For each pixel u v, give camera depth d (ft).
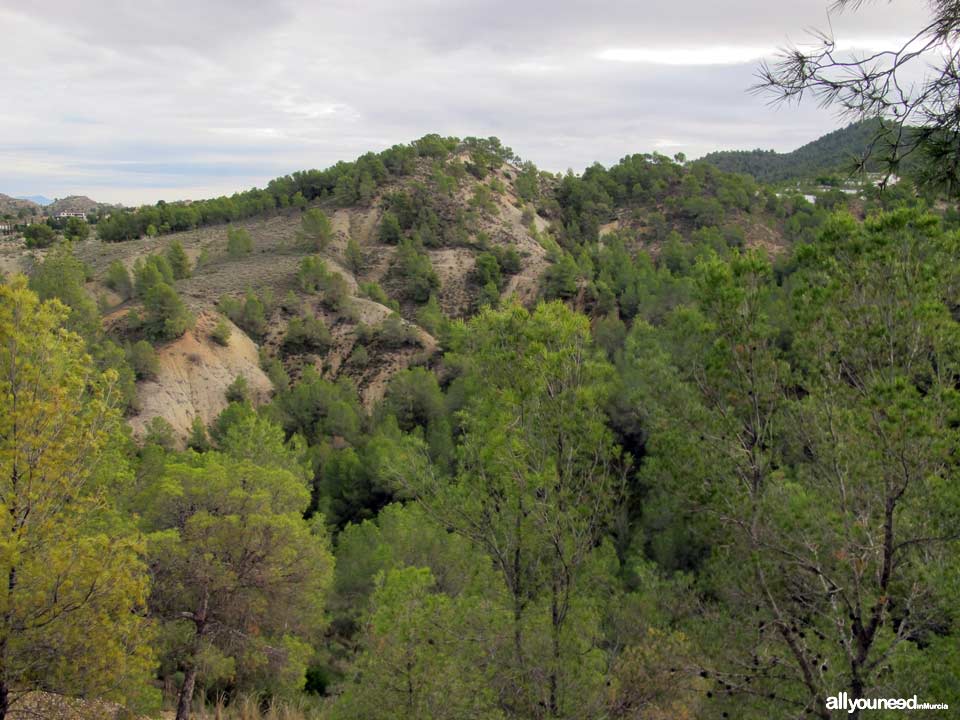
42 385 30.17
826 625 24.49
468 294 262.47
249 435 77.87
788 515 23.70
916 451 20.33
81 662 28.30
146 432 162.09
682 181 346.33
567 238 335.67
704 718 25.04
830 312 23.04
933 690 21.35
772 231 283.59
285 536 51.31
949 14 11.27
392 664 30.45
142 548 31.60
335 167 391.45
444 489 31.09
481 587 30.81
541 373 28.58
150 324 197.16
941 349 20.88
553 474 27.20
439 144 414.21
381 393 202.18
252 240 315.78
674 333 28.68
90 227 453.99
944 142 11.89
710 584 27.14
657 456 29.04
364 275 282.77
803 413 25.04
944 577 20.93
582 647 27.66
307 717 55.52
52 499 30.45
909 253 21.83
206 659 47.73
